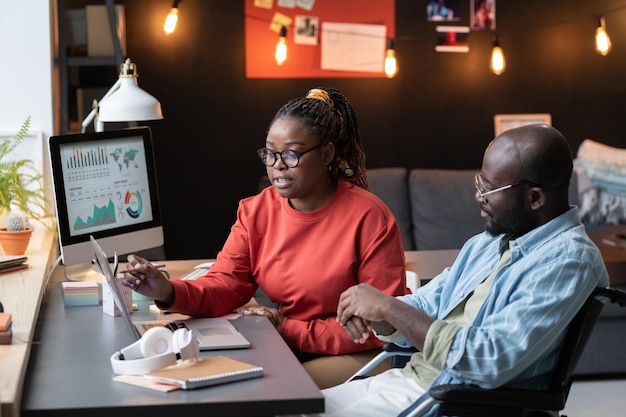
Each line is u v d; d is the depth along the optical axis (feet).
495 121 17.80
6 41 12.14
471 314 6.99
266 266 8.57
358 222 8.34
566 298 6.15
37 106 12.28
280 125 8.23
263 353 6.80
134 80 10.19
